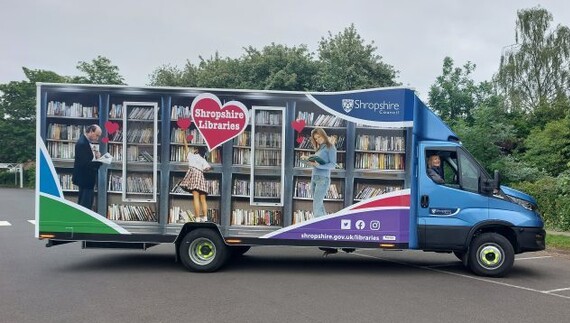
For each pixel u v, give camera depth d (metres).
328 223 8.55
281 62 28.38
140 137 8.66
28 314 6.08
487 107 23.25
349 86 26.03
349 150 8.55
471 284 8.10
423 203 8.59
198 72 34.28
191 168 8.63
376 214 8.53
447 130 8.83
